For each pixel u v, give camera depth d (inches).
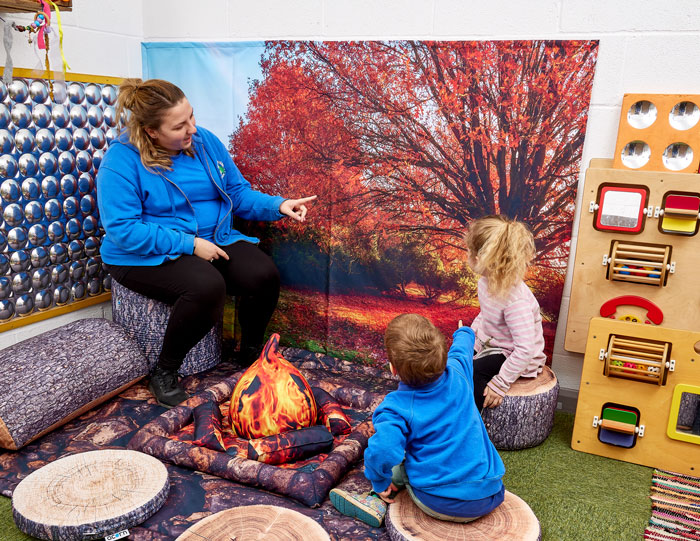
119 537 61.2
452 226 94.8
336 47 94.3
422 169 94.4
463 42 87.4
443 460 59.0
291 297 108.3
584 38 82.6
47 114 92.5
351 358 107.1
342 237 101.9
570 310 86.0
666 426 76.9
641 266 79.8
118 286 95.7
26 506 62.1
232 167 100.2
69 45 96.4
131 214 86.6
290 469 69.4
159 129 84.7
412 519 61.9
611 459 80.4
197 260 89.3
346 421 80.4
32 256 94.3
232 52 102.3
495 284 75.8
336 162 99.2
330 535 62.3
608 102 83.7
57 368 82.7
